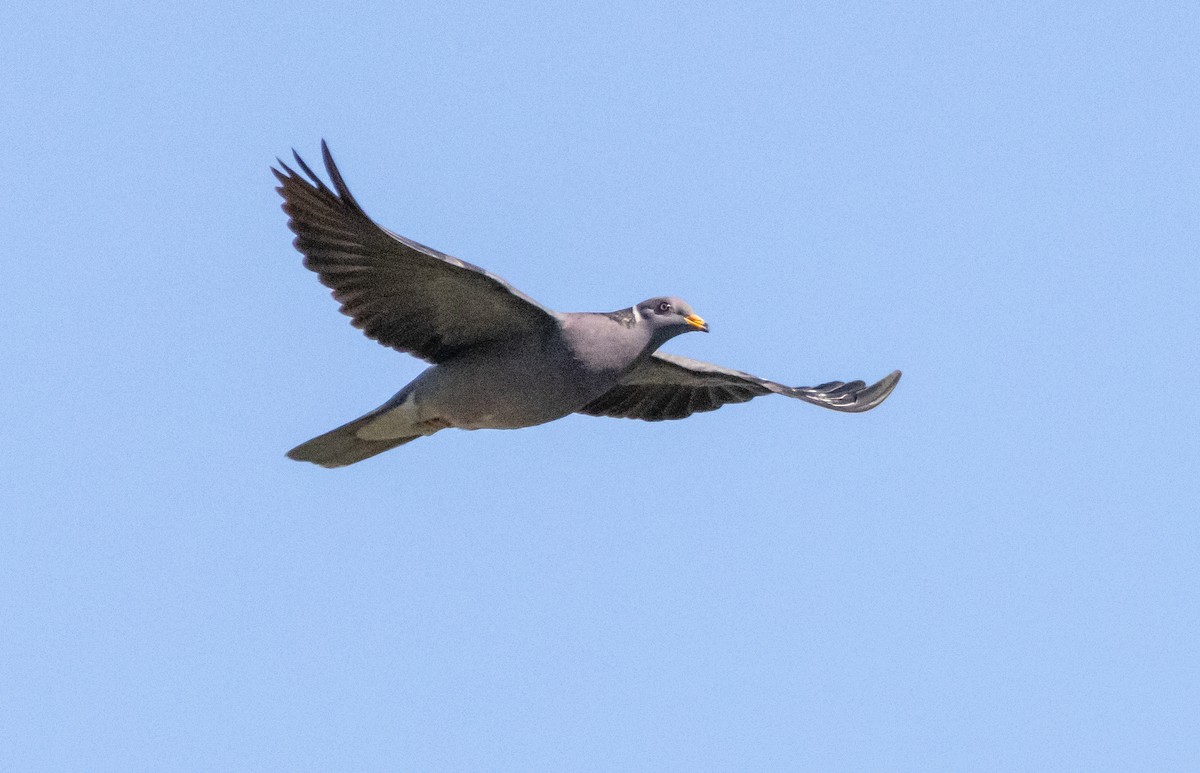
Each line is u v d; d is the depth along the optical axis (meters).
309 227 12.23
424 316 13.25
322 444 14.43
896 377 15.67
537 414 13.85
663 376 16.09
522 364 13.51
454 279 12.67
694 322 14.36
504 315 13.23
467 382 13.62
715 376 15.98
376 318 13.20
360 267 12.61
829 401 15.73
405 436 14.47
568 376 13.64
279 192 12.00
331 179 11.30
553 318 13.35
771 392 16.11
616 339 13.85
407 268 12.56
